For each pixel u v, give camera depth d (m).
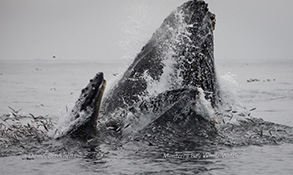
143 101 33.41
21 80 138.25
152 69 36.59
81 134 31.34
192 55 35.72
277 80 131.00
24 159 26.62
